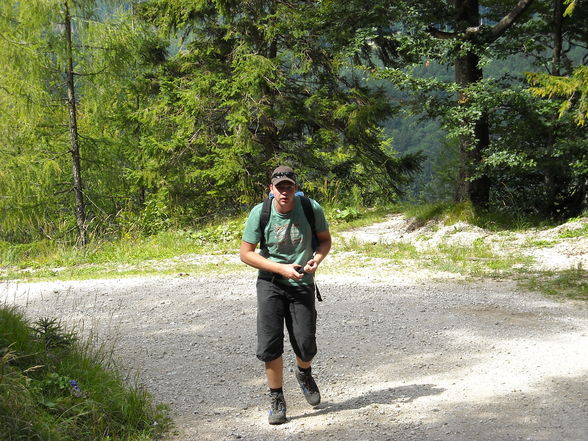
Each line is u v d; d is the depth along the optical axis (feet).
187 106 63.16
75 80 60.85
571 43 56.29
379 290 30.17
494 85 45.50
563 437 13.85
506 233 43.73
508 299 27.50
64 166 65.72
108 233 60.64
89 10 57.67
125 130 69.26
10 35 58.90
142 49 66.08
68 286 34.76
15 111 62.49
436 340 21.72
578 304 26.20
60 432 13.25
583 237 39.83
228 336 23.35
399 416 15.38
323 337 22.70
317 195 66.44
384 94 63.72
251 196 63.93
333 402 16.61
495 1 59.67
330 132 64.80
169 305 28.96
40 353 16.51
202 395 17.53
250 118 62.23
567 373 17.84
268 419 15.47
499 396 16.35
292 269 14.64
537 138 47.73
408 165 69.31
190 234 52.80
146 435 14.66
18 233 66.90
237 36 63.87
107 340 23.20
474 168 47.29
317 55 63.36
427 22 48.24
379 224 54.24
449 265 35.42
